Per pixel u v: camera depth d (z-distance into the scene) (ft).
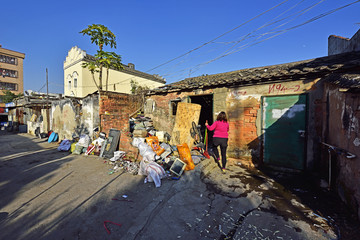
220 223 8.07
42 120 40.47
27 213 8.79
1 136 40.42
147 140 16.16
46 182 12.75
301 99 14.46
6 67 111.24
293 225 7.86
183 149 13.98
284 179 13.38
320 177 12.81
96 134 23.27
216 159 16.81
